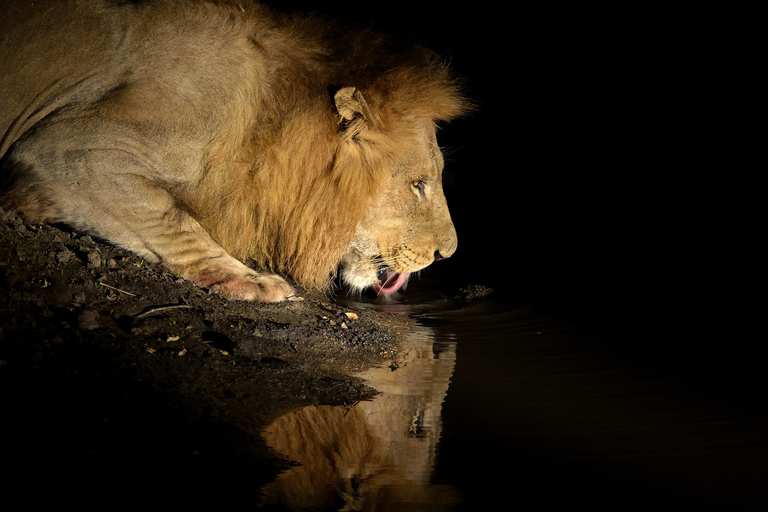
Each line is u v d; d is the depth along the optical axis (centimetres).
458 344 1015
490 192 2080
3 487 497
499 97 2508
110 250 936
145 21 958
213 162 944
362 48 996
